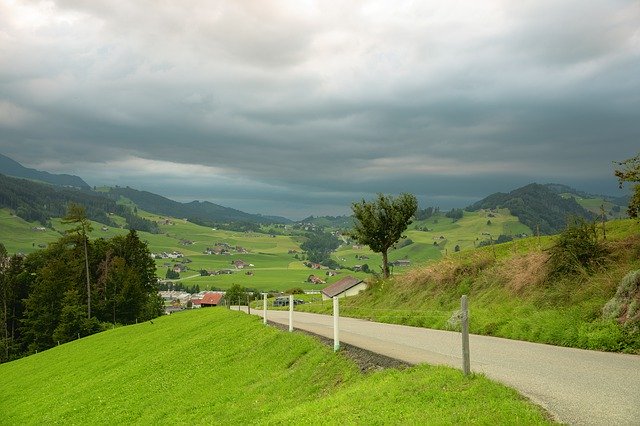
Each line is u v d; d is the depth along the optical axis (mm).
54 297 102812
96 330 102188
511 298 28891
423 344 20812
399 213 56562
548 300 25453
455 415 10102
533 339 21016
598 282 23109
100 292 115875
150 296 133625
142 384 32281
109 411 28625
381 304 45438
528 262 30109
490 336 23562
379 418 11539
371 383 15125
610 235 32250
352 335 25156
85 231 117250
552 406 10320
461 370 13594
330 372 19094
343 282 121688
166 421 23062
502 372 13953
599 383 12266
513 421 9133
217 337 37844
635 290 18906
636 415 9547
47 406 35438
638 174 24672
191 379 29016
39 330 102188
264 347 28797
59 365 53125
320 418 13625
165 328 57844
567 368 14336
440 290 38031
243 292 171250
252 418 18375
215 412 21297
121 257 123062
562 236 27219
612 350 17453
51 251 121250
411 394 12492
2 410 39281
